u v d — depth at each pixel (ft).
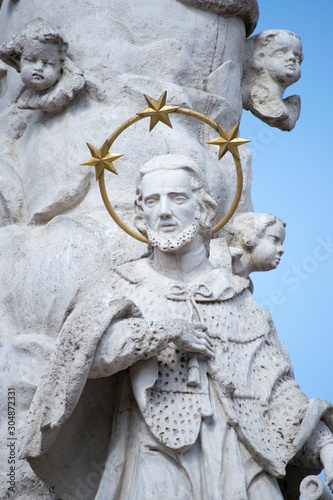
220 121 67.05
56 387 51.75
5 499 57.57
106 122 63.31
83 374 50.70
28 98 64.54
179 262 56.08
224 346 54.85
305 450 55.31
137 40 65.77
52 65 63.46
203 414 52.65
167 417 52.44
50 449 54.44
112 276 56.90
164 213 54.80
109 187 62.44
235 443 53.06
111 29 65.46
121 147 62.75
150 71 65.26
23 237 62.90
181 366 53.67
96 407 55.57
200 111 66.28
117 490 52.85
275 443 54.19
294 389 56.44
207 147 66.39
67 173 63.00
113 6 65.82
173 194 55.21
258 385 55.47
